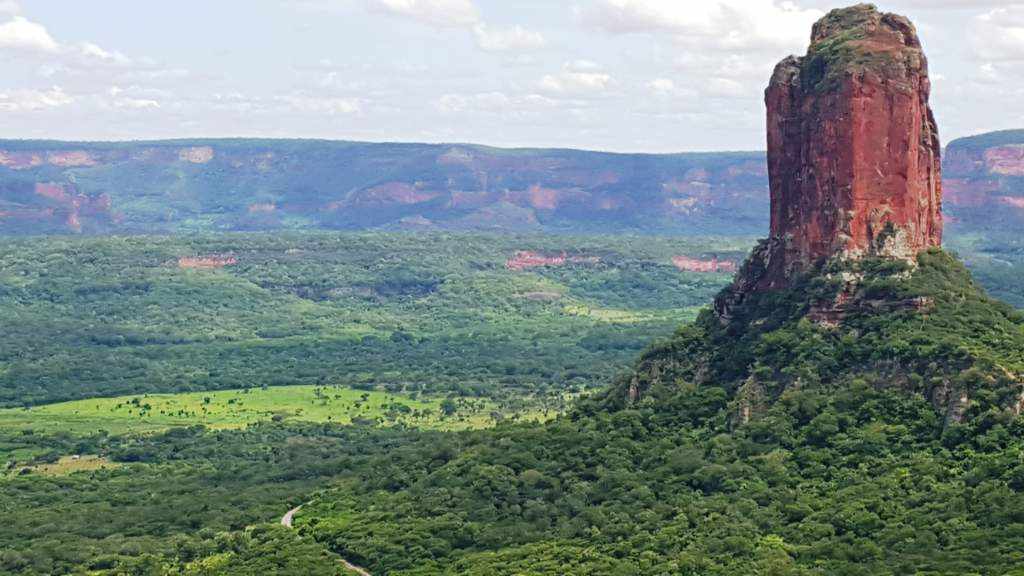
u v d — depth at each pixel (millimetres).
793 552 173625
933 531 170250
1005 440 183625
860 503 179875
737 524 183500
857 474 188625
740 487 194000
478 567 189500
